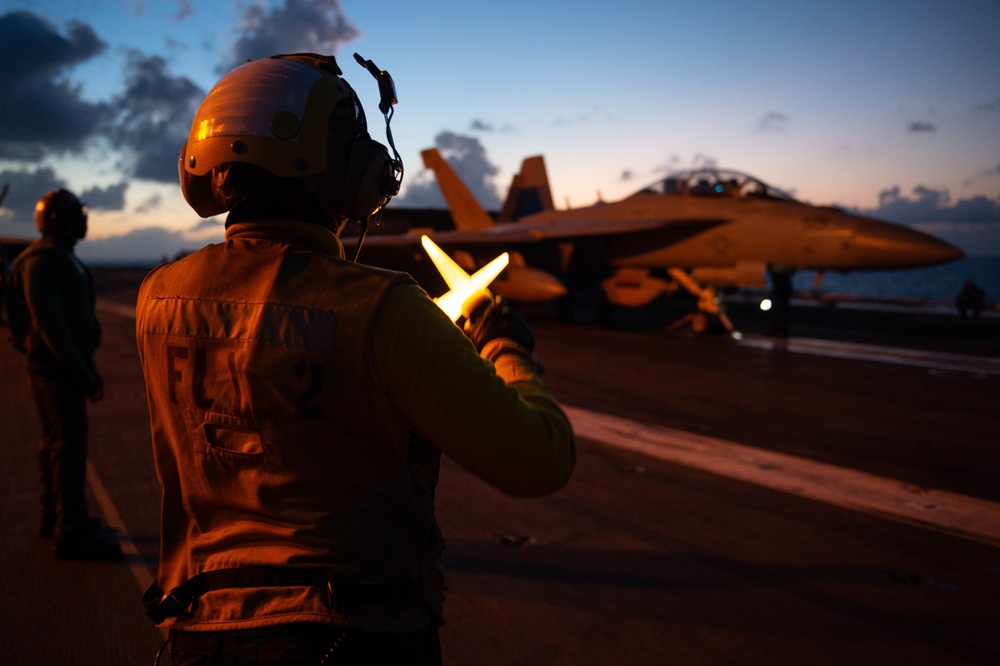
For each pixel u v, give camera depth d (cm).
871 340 1488
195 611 105
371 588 101
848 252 1300
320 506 100
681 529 413
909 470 545
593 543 389
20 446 589
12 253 1912
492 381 98
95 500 452
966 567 361
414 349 95
